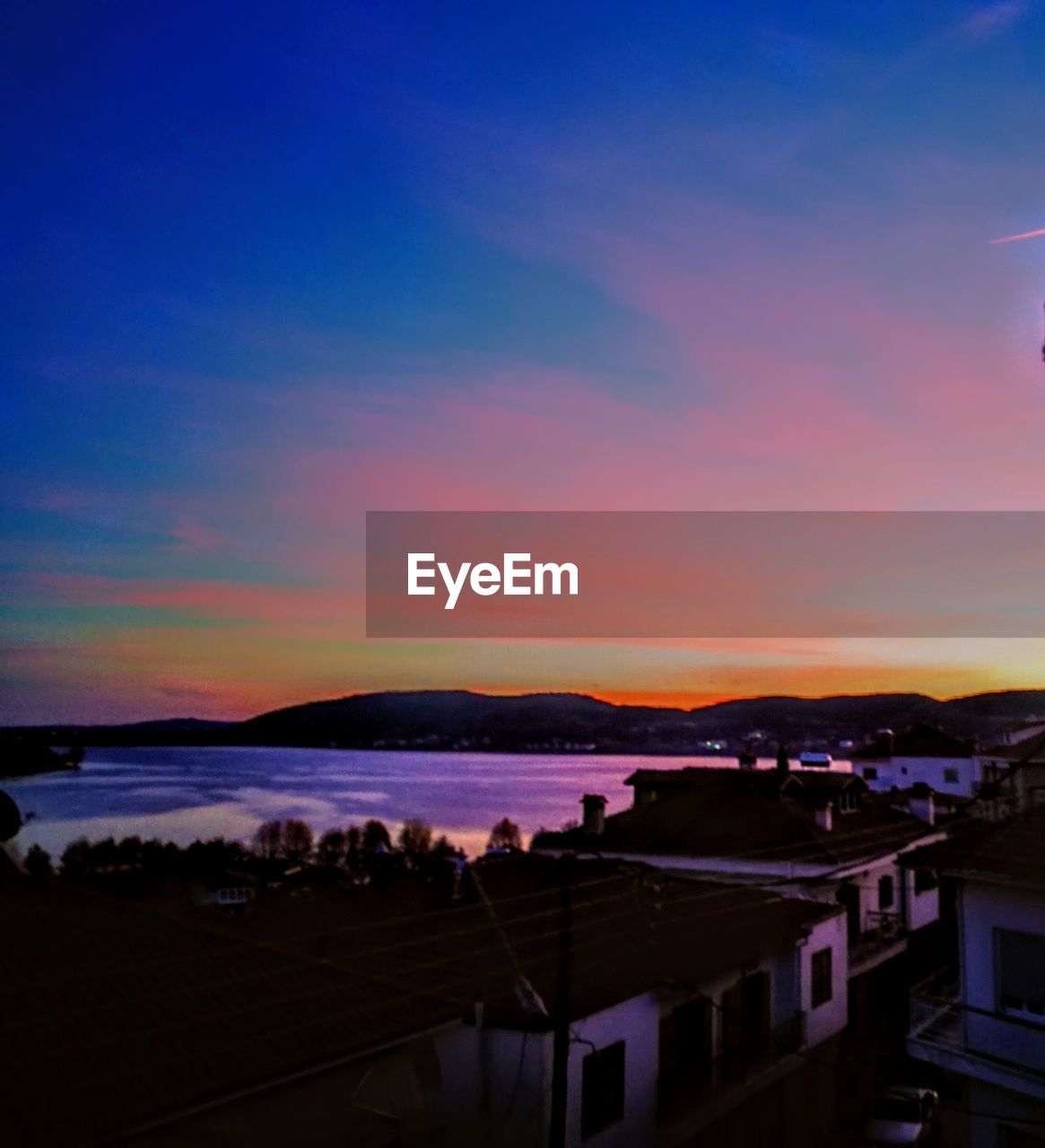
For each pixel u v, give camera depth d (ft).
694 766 134.31
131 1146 27.61
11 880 36.47
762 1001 76.43
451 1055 52.21
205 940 37.91
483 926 63.31
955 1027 57.06
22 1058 27.76
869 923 104.22
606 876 75.41
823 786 112.16
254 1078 30.81
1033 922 52.26
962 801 143.74
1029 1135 52.49
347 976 39.73
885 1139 74.95
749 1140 72.54
